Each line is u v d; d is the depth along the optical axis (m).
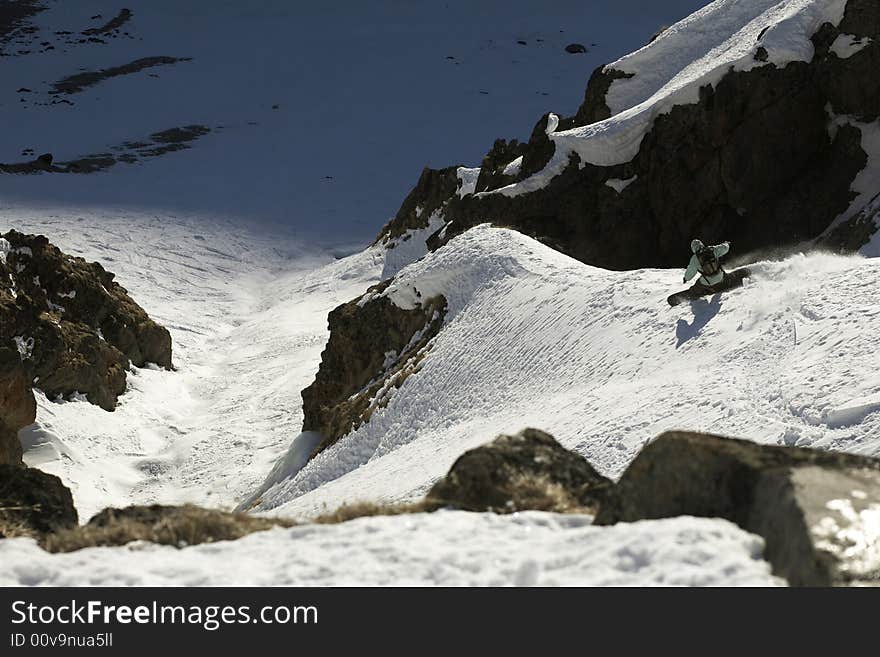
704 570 6.71
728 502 7.60
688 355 25.83
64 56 194.50
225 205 120.81
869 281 24.47
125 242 103.31
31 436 47.50
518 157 64.88
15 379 46.81
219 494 45.91
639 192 48.56
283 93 175.62
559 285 35.53
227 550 8.52
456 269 41.34
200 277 96.38
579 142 50.00
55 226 105.81
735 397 22.02
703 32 55.41
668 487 8.06
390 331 43.12
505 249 40.34
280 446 51.22
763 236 45.53
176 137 151.38
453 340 37.44
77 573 7.77
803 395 20.55
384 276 85.00
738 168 45.78
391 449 35.34
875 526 6.45
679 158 47.00
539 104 167.12
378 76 183.75
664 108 47.62
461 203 54.06
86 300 61.94
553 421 26.33
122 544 9.20
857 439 18.30
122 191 123.62
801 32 45.94
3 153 141.62
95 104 166.88
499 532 8.34
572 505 9.90
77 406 53.50
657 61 56.00
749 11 54.06
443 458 28.28
